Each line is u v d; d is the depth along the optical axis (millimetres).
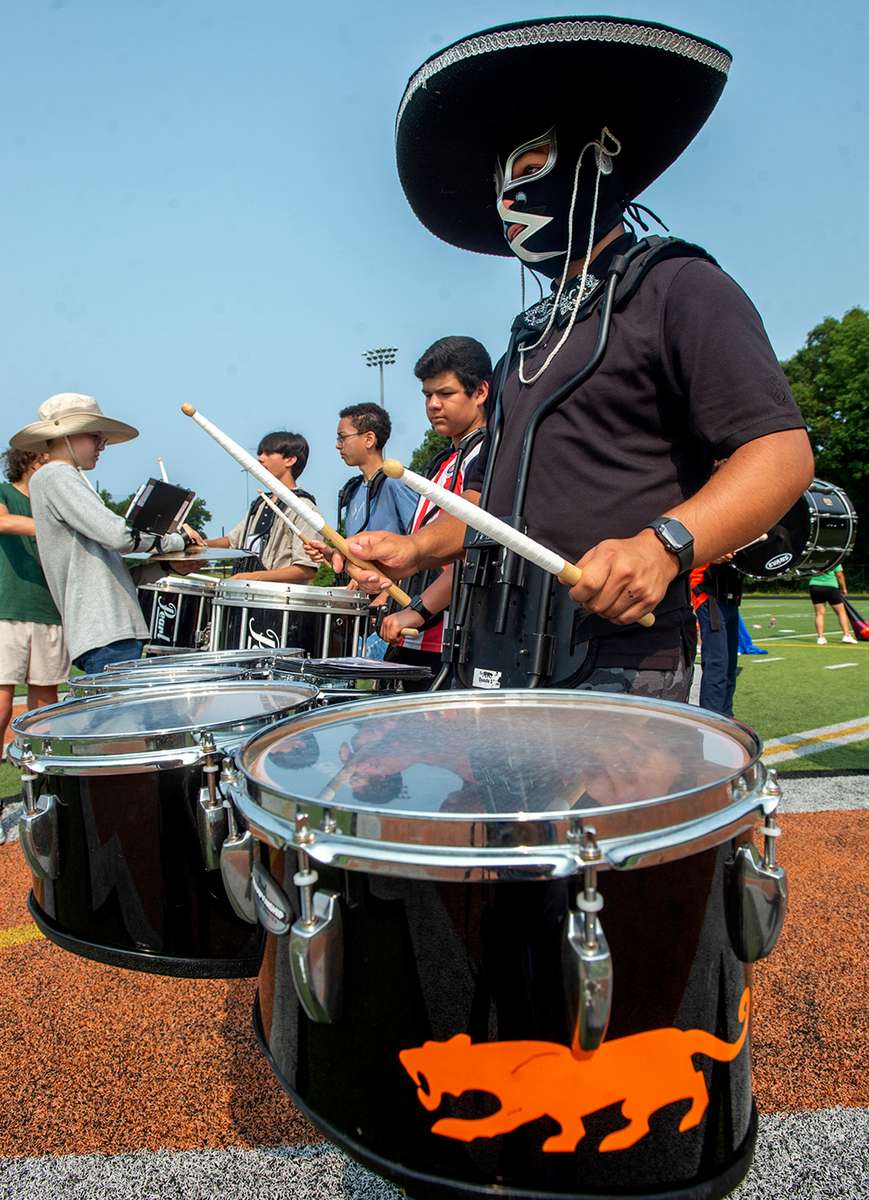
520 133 1538
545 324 1521
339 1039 807
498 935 729
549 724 1177
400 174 1778
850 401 29969
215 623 3623
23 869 2865
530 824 702
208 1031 1820
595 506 1337
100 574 3398
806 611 17688
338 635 3488
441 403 3674
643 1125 761
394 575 1691
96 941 1318
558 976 721
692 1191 771
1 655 3637
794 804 3307
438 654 3209
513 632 1408
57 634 3777
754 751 890
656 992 763
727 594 3701
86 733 1403
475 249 2018
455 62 1417
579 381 1339
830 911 2283
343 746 1084
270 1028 929
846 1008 1810
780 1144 1396
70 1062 1701
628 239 1480
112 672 2271
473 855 705
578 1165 748
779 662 8555
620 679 1312
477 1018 740
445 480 3607
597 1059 741
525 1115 743
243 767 910
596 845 691
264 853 912
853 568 29000
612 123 1504
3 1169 1388
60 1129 1491
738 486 1097
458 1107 754
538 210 1515
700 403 1205
